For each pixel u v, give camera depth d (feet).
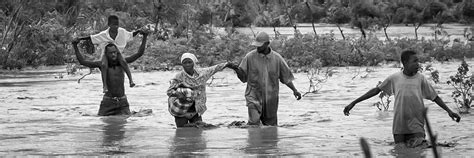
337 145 29.17
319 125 35.65
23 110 43.45
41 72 77.77
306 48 84.12
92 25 103.71
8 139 31.76
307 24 177.06
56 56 88.38
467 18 187.73
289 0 186.39
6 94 53.11
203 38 89.40
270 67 35.50
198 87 35.96
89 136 32.68
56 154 27.78
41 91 55.47
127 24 101.60
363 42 91.15
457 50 91.20
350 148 28.32
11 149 29.01
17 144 30.32
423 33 144.25
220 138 31.65
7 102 47.80
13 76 72.38
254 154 27.35
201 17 129.49
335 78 65.36
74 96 51.67
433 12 188.14
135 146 29.66
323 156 26.61
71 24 107.86
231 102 47.09
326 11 182.39
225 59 83.41
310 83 56.75
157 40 97.60
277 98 35.91
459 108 40.96
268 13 181.06
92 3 120.26
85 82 63.57
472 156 26.05
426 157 25.96
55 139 31.71
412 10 185.47
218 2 152.25
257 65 35.45
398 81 28.76
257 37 35.29
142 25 102.78
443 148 27.78
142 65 81.97
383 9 171.12
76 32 98.17
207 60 83.41
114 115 41.04
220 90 55.62
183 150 28.53
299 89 55.31
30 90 56.34
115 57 40.86
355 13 157.89
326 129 34.17
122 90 41.39
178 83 36.01
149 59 82.64
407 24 181.47
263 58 35.47
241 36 87.61
